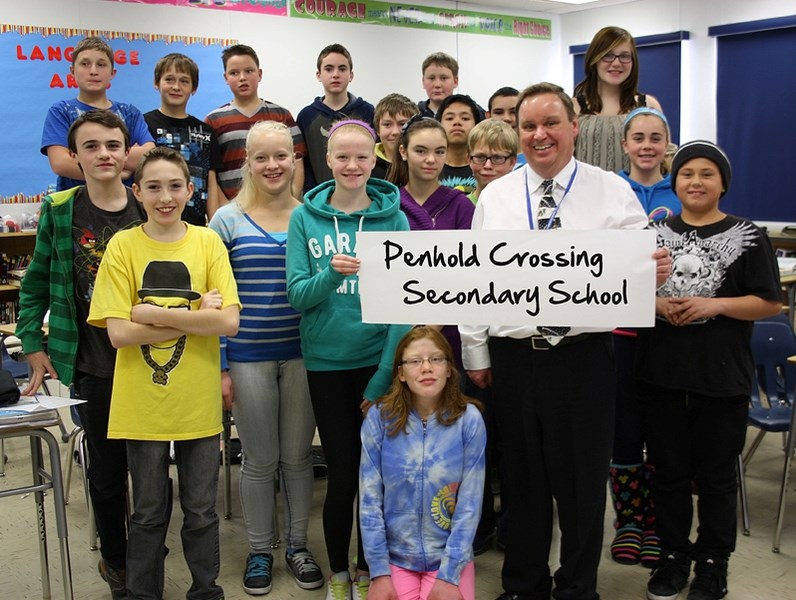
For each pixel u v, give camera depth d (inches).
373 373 90.8
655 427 93.1
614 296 75.3
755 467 138.3
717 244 88.6
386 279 79.0
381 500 86.7
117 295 82.5
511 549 87.7
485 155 111.1
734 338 87.6
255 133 94.8
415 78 309.4
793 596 93.9
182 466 88.0
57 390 188.7
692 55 315.9
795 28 283.3
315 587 98.1
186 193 85.9
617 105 123.5
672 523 94.2
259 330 95.0
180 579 101.2
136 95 236.5
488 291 77.2
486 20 329.1
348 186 89.0
